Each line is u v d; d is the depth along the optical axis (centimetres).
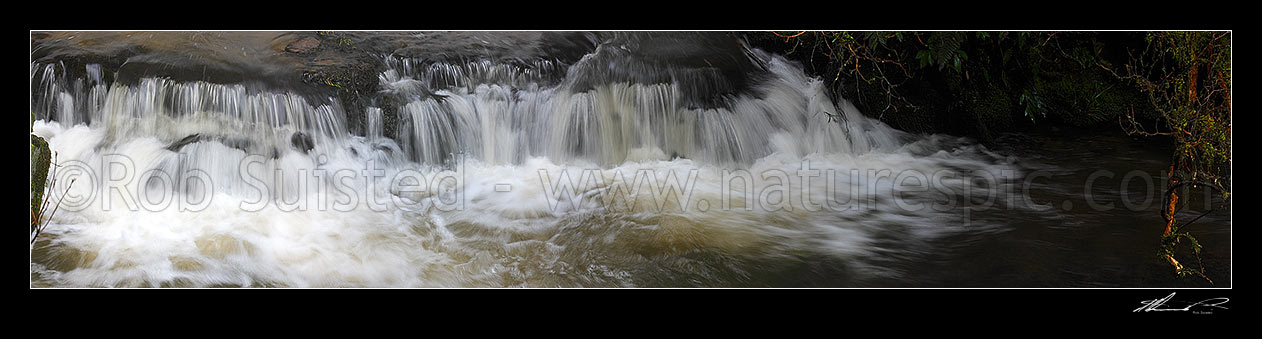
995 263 432
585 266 432
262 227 468
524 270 427
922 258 442
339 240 459
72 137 524
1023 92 656
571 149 601
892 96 655
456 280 415
